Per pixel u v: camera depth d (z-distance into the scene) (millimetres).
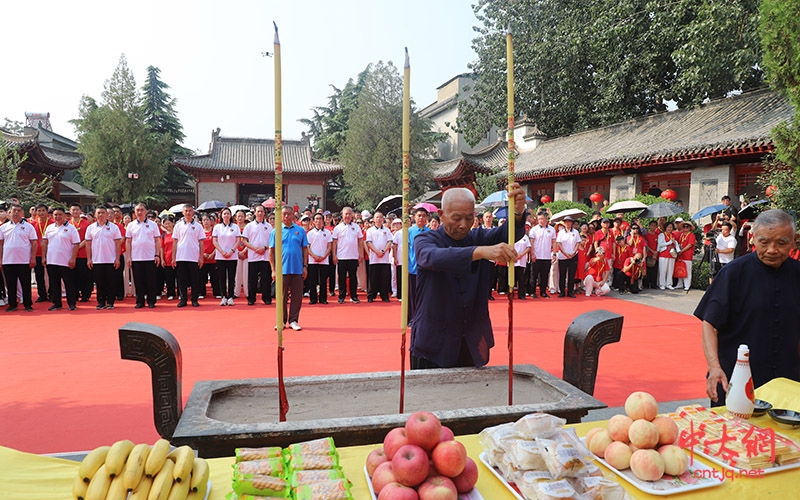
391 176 25562
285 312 9352
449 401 2869
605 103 20906
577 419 2627
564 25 21328
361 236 10836
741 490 1854
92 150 27188
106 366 5906
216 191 32500
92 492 1623
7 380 5402
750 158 12867
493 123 27047
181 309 9742
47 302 10453
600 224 12953
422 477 1668
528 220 12969
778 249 2818
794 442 2102
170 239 10586
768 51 6281
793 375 2951
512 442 1890
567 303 10836
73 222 10297
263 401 2836
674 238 12547
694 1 15031
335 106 39219
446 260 2812
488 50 24812
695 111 17156
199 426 2205
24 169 21031
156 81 35531
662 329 8195
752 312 2945
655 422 1994
